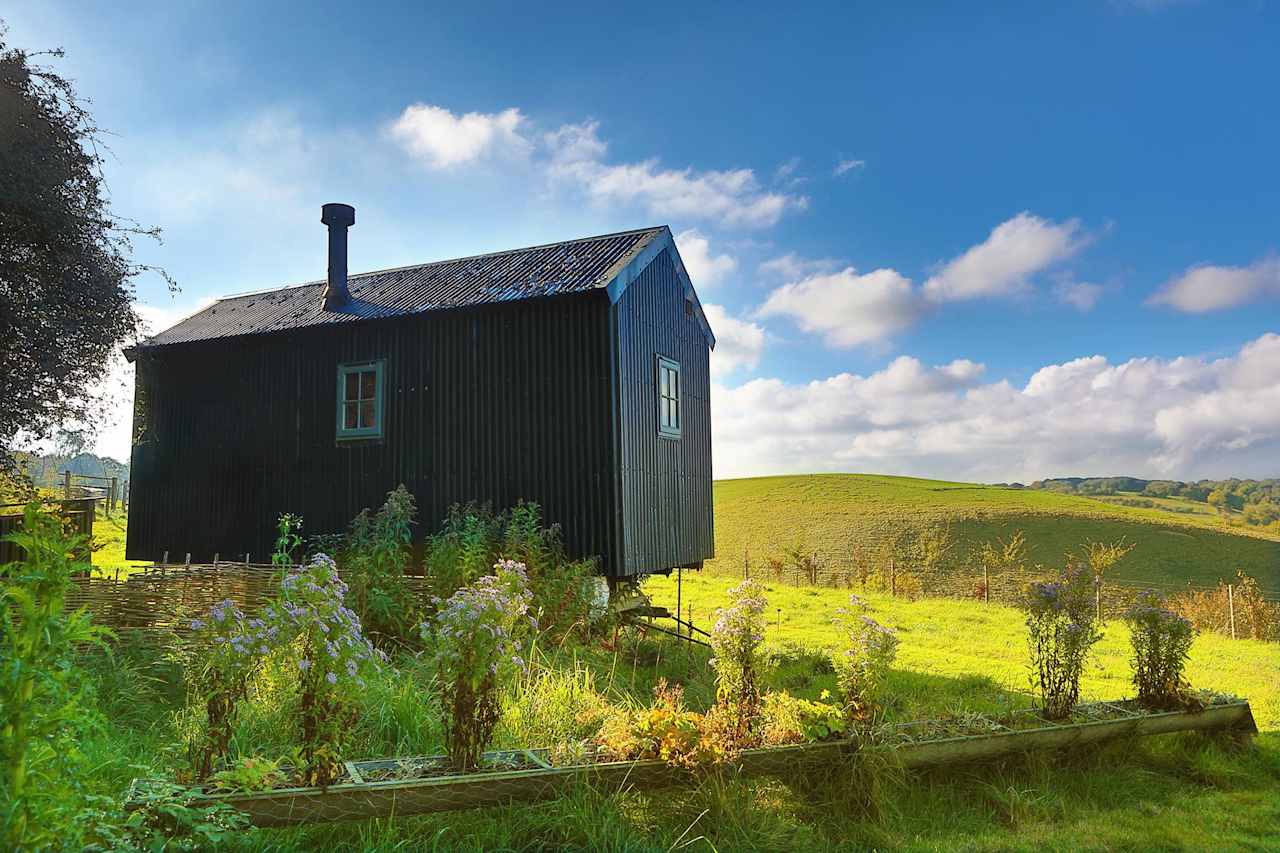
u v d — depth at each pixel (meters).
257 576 8.67
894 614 16.25
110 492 23.84
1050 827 5.42
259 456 13.16
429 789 4.46
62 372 12.14
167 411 13.95
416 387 12.20
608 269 11.66
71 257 11.75
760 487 55.41
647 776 4.96
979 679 9.63
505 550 10.18
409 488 12.02
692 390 14.42
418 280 14.12
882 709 5.97
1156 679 7.34
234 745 5.09
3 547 11.12
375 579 9.31
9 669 2.69
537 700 6.26
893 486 52.56
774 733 5.59
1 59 11.04
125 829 3.62
